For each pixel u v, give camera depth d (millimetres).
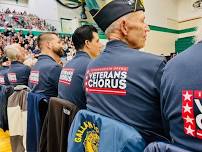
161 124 832
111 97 883
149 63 833
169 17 8914
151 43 8188
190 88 607
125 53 912
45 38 1957
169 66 702
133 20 967
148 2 8070
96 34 1521
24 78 2428
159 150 615
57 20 6105
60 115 1148
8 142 2594
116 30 979
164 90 705
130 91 833
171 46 9039
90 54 1521
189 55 648
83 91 1329
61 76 1502
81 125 913
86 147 880
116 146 730
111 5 984
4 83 2842
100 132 806
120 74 869
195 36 685
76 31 1528
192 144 597
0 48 4109
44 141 1350
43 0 5957
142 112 819
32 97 1562
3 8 5355
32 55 3299
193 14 8836
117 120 819
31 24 5031
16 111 1845
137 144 692
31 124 1560
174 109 654
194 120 591
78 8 6406
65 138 1103
